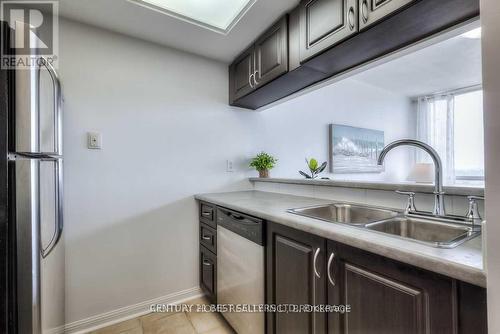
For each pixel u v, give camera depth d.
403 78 3.45
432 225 1.07
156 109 1.91
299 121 2.81
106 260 1.72
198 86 2.10
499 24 0.45
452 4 0.92
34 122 0.89
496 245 0.47
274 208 1.41
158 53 1.92
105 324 1.71
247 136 2.38
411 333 0.70
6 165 0.84
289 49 1.52
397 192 1.24
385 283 0.76
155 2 1.47
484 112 0.48
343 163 3.23
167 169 1.95
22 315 0.86
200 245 2.05
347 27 1.15
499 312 0.47
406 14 0.98
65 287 1.57
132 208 1.82
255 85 1.84
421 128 4.25
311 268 1.03
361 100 3.55
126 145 1.79
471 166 3.77
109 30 1.73
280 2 1.44
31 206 0.88
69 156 1.60
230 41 1.86
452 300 0.62
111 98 1.74
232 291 1.57
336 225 0.99
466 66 3.05
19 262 0.86
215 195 2.03
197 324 1.72
